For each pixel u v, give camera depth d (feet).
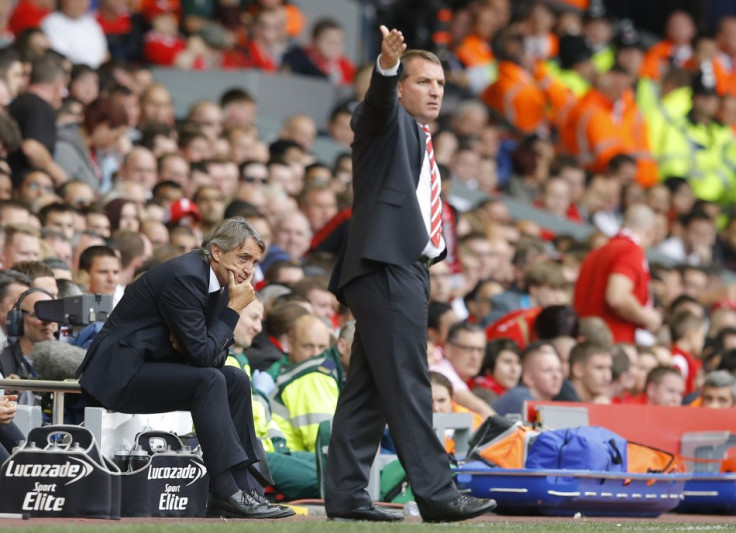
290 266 125.49
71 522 73.36
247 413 82.74
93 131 146.10
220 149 162.30
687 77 225.35
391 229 75.46
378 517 76.79
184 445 83.25
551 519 90.63
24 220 115.85
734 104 225.56
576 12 250.37
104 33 191.31
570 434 98.02
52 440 79.00
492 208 179.11
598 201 200.85
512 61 215.51
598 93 214.90
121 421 83.82
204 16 205.46
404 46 74.02
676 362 140.67
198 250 81.92
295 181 161.68
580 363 121.39
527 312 133.28
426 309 76.38
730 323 159.12
